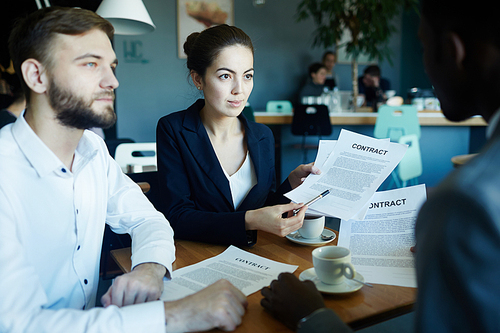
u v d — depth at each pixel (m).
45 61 0.66
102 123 0.72
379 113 3.57
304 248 0.94
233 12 5.82
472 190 0.32
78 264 0.81
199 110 1.30
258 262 0.86
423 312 0.34
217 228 0.98
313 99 4.24
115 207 0.97
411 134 3.49
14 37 0.67
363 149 1.13
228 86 1.13
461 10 0.40
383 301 0.66
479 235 0.31
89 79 0.69
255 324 0.60
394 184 3.75
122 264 0.87
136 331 0.58
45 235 0.74
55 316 0.57
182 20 5.48
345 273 0.69
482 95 0.41
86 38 0.67
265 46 6.14
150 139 5.54
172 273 0.81
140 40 5.30
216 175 1.19
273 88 6.30
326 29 4.55
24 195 0.70
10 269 0.58
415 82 7.29
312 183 1.08
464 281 0.31
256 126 1.32
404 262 0.81
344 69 6.91
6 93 3.25
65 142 0.76
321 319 0.53
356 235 0.95
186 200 1.17
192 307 0.60
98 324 0.56
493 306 0.31
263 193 1.26
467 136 4.02
